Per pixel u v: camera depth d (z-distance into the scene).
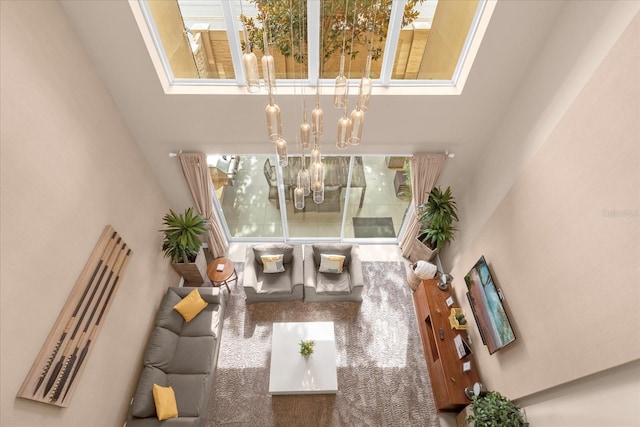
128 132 4.82
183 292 5.40
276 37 4.23
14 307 2.80
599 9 3.14
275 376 4.75
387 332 5.69
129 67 4.14
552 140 3.51
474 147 5.29
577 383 3.17
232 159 5.98
